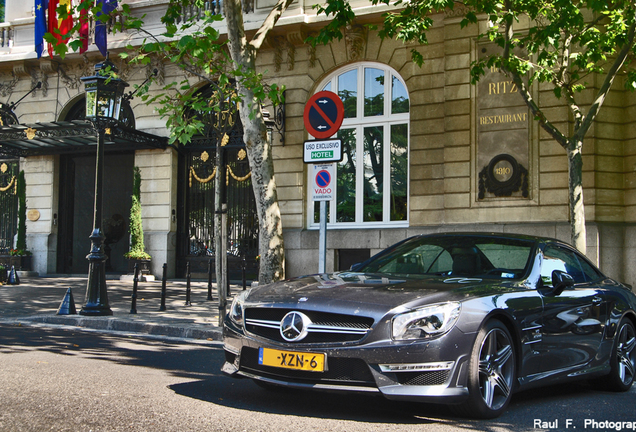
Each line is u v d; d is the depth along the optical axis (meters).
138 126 19.75
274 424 4.20
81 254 24.62
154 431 3.96
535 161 14.79
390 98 17.17
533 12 11.24
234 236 19.11
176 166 19.84
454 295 4.46
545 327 5.10
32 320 10.81
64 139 19.53
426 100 16.31
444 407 4.84
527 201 14.80
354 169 17.48
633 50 11.30
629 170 14.58
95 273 10.88
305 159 8.35
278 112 17.80
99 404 4.67
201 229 19.72
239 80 10.55
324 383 4.32
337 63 17.41
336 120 8.19
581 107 14.51
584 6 11.77
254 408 4.69
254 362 4.65
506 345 4.68
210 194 19.70
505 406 4.62
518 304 4.82
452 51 15.71
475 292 4.60
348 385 4.26
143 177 19.83
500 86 15.16
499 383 4.59
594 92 14.44
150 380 5.76
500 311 4.59
